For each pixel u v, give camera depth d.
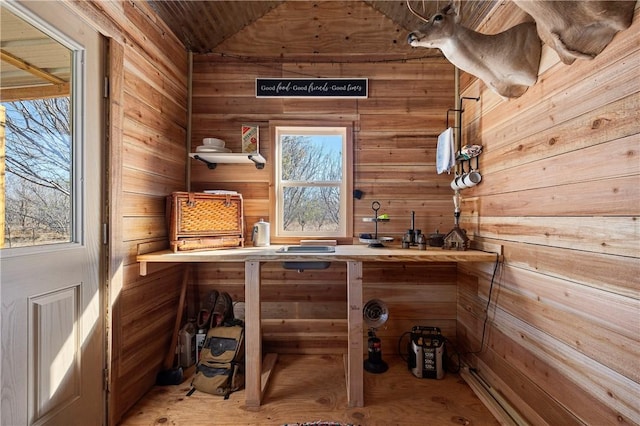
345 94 2.36
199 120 2.38
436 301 2.35
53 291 1.25
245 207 2.38
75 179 1.38
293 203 2.46
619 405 0.97
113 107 1.53
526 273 1.47
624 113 0.96
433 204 2.35
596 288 1.06
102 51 1.49
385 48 2.37
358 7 2.23
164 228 2.00
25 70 1.18
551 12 1.04
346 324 2.29
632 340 0.93
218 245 2.04
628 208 0.95
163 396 1.76
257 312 1.68
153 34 1.90
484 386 1.81
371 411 1.62
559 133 1.25
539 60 1.37
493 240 1.78
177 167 2.21
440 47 1.50
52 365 1.25
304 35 2.33
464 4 1.92
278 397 1.74
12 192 1.13
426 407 1.66
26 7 1.13
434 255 1.69
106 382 1.50
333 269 2.37
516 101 1.55
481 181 1.92
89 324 1.42
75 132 1.37
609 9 0.93
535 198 1.40
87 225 1.41
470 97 2.11
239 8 2.14
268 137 2.37
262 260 1.69
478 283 1.98
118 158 1.56
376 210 2.23
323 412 1.62
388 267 2.36
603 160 1.04
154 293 1.90
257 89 2.38
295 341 2.28
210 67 2.38
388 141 2.37
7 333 1.08
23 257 1.13
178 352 2.09
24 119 1.18
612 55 1.00
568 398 1.19
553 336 1.28
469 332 2.11
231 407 1.66
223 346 1.90
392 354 2.33
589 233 1.09
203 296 2.35
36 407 1.18
